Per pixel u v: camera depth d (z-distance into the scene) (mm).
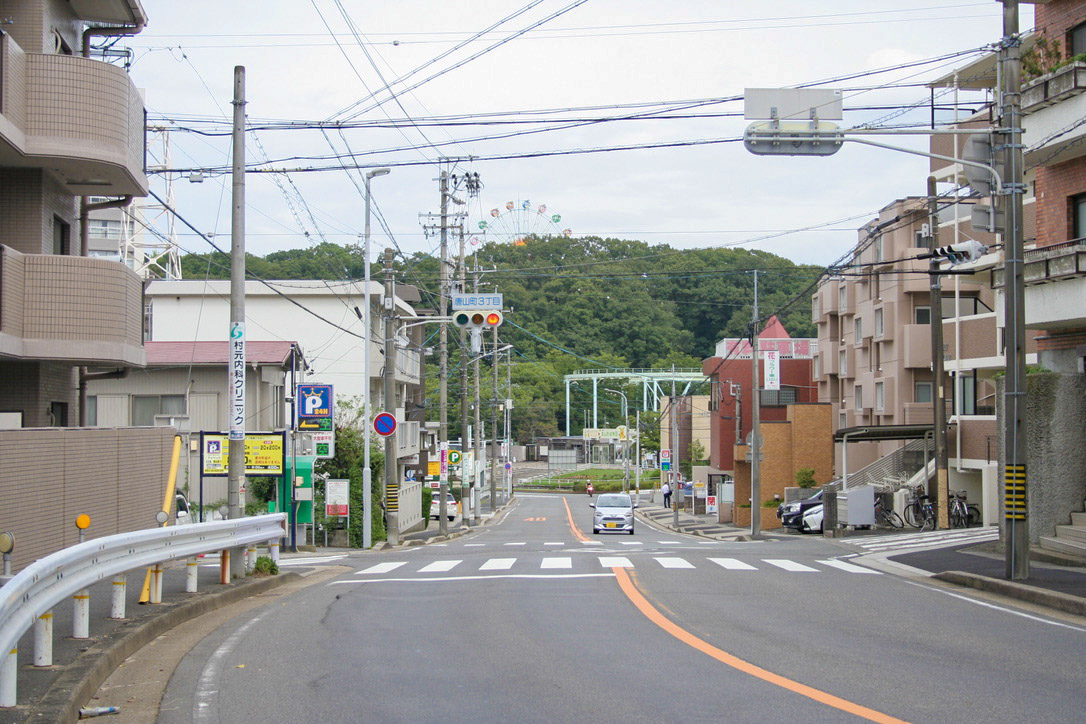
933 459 35875
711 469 58750
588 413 121000
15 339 15555
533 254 78625
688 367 77125
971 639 10156
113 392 33062
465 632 10703
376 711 7117
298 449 28156
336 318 45500
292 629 11070
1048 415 19750
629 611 12156
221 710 7273
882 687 7730
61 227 18734
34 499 14359
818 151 14367
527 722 6738
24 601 6969
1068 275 17812
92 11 18891
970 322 33469
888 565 19000
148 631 10203
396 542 29859
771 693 7500
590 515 60406
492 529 45375
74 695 6918
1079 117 17578
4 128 15000
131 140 17469
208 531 13180
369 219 28969
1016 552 14734
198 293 45531
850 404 46062
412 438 46062
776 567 18547
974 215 15398
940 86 29719
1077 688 7766
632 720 6734
